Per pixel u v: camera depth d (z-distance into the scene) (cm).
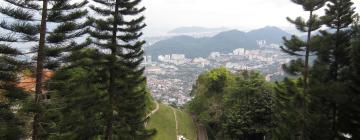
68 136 3114
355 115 3159
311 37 3538
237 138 5869
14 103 2848
